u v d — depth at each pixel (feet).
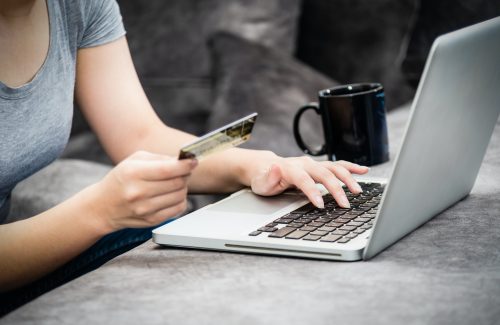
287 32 8.94
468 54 2.80
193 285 2.58
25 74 3.61
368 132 4.19
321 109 4.32
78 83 4.36
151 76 9.18
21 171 3.72
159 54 9.12
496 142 4.48
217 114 8.18
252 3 8.95
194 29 9.07
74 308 2.45
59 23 3.81
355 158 4.21
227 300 2.41
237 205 3.42
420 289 2.39
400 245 2.85
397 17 8.54
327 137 4.31
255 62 8.41
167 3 9.12
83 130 9.06
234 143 2.85
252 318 2.25
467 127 3.08
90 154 8.87
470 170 3.38
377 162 4.23
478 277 2.47
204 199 7.35
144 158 3.01
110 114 4.35
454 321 2.16
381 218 2.63
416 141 2.63
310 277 2.56
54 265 3.23
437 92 2.63
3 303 3.89
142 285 2.62
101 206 3.04
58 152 3.91
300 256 2.78
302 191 3.35
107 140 4.40
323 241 2.79
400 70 7.50
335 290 2.43
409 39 7.08
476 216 3.15
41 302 2.53
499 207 3.26
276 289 2.48
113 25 4.35
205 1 9.06
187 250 3.02
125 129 4.35
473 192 3.56
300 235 2.87
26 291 3.93
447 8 6.85
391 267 2.61
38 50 3.67
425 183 2.88
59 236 3.15
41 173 5.79
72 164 6.01
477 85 3.00
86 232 3.11
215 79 8.68
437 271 2.54
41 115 3.67
